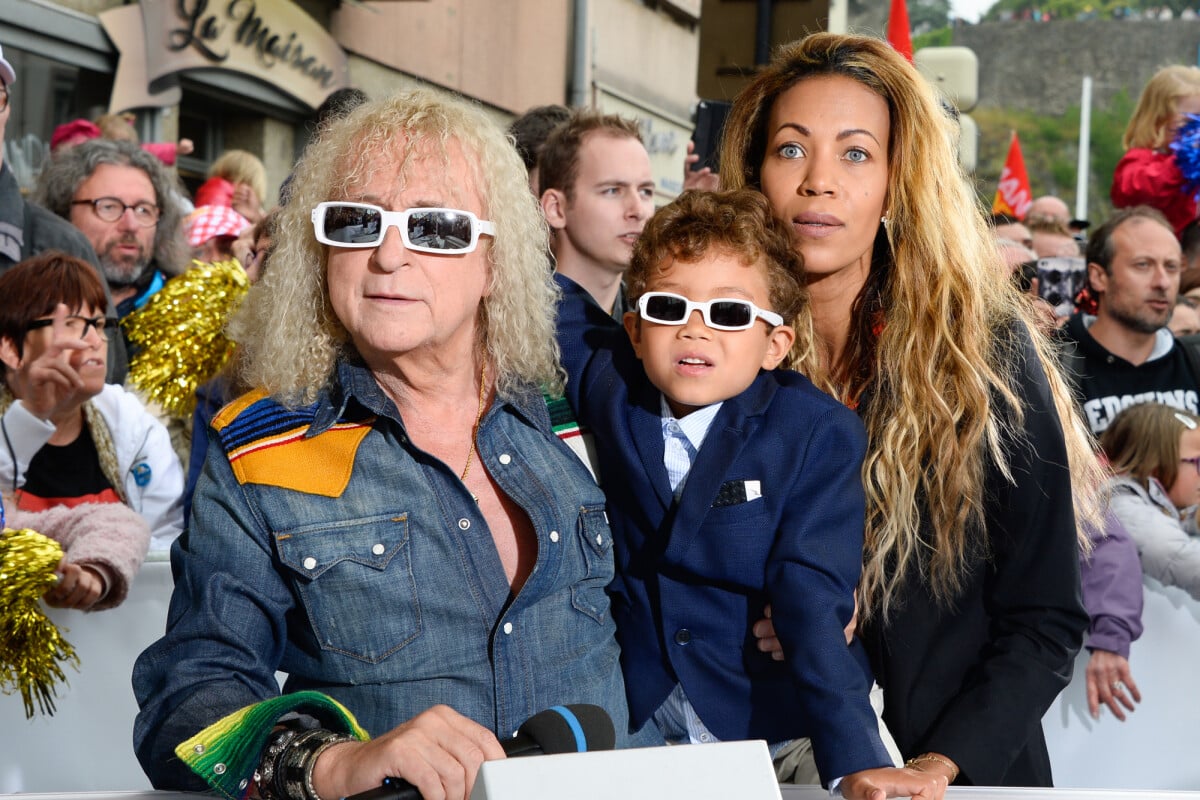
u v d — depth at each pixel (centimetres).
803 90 228
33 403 330
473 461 197
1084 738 360
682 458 209
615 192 392
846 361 240
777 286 212
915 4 3778
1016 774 224
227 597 176
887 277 232
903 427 218
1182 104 600
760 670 207
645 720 207
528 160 439
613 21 1595
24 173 795
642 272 215
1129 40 3238
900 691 215
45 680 287
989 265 234
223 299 388
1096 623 357
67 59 840
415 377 192
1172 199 592
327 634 179
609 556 204
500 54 1384
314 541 178
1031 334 234
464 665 183
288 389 188
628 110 1669
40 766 301
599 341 224
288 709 159
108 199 445
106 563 304
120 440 348
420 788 147
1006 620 215
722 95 576
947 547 213
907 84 228
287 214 194
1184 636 363
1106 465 342
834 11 815
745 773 133
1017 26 3256
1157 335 501
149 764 170
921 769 197
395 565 181
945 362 220
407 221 181
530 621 189
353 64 1146
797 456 205
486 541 188
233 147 1041
